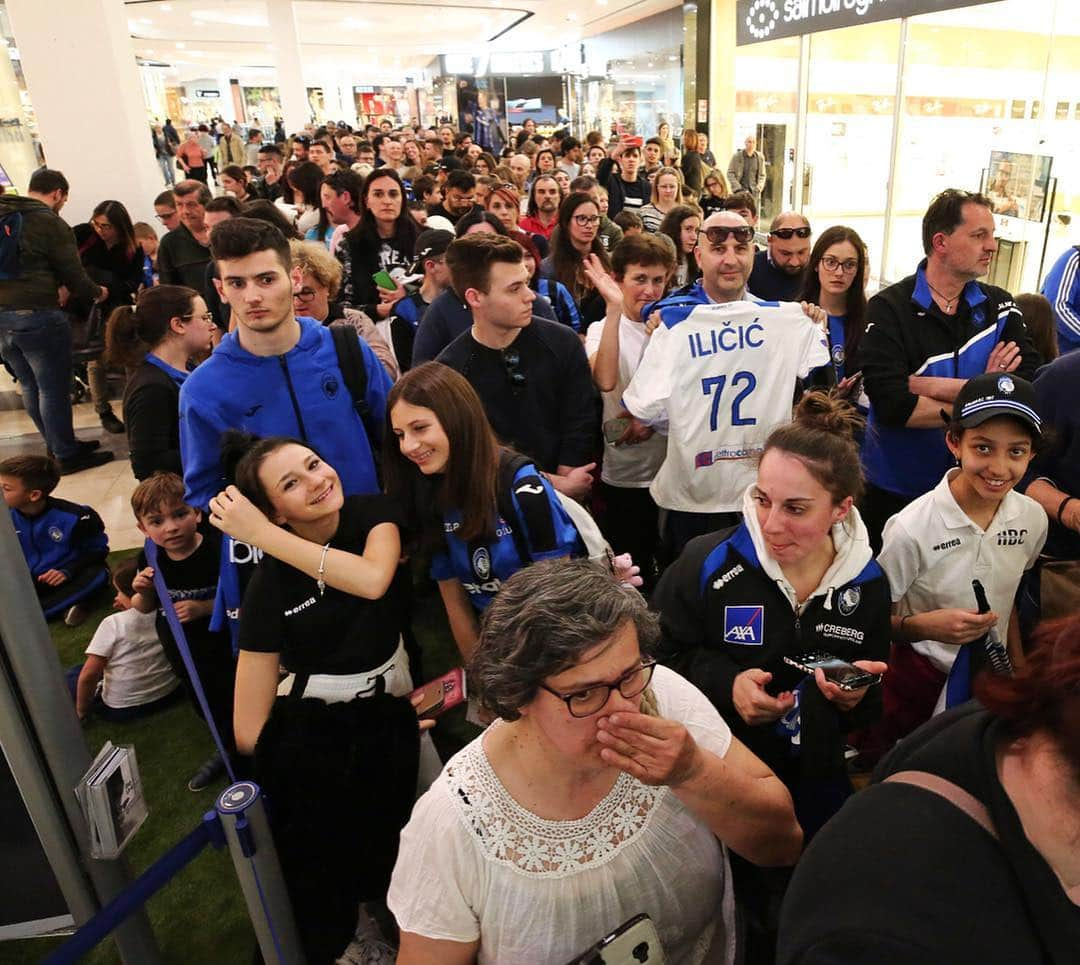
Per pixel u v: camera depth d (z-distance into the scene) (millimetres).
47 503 3447
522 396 2484
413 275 3688
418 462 1758
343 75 32406
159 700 2840
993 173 6246
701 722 1149
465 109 20875
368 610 1720
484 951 1031
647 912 1031
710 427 2418
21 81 7691
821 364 2406
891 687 2016
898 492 2582
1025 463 1708
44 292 4633
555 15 17141
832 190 8648
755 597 1519
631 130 18828
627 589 957
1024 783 612
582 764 943
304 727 1576
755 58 10109
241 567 2055
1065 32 5461
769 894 1344
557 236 3850
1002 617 1892
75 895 1436
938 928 586
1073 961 572
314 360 2154
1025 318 2832
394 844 1648
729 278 2449
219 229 1974
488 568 1817
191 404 2084
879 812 664
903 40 7016
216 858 2250
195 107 35625
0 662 1262
